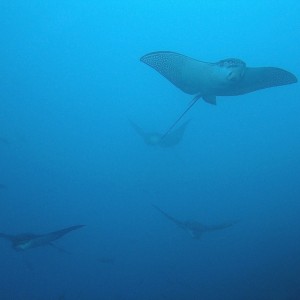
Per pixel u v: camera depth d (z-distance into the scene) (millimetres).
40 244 6547
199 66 4727
